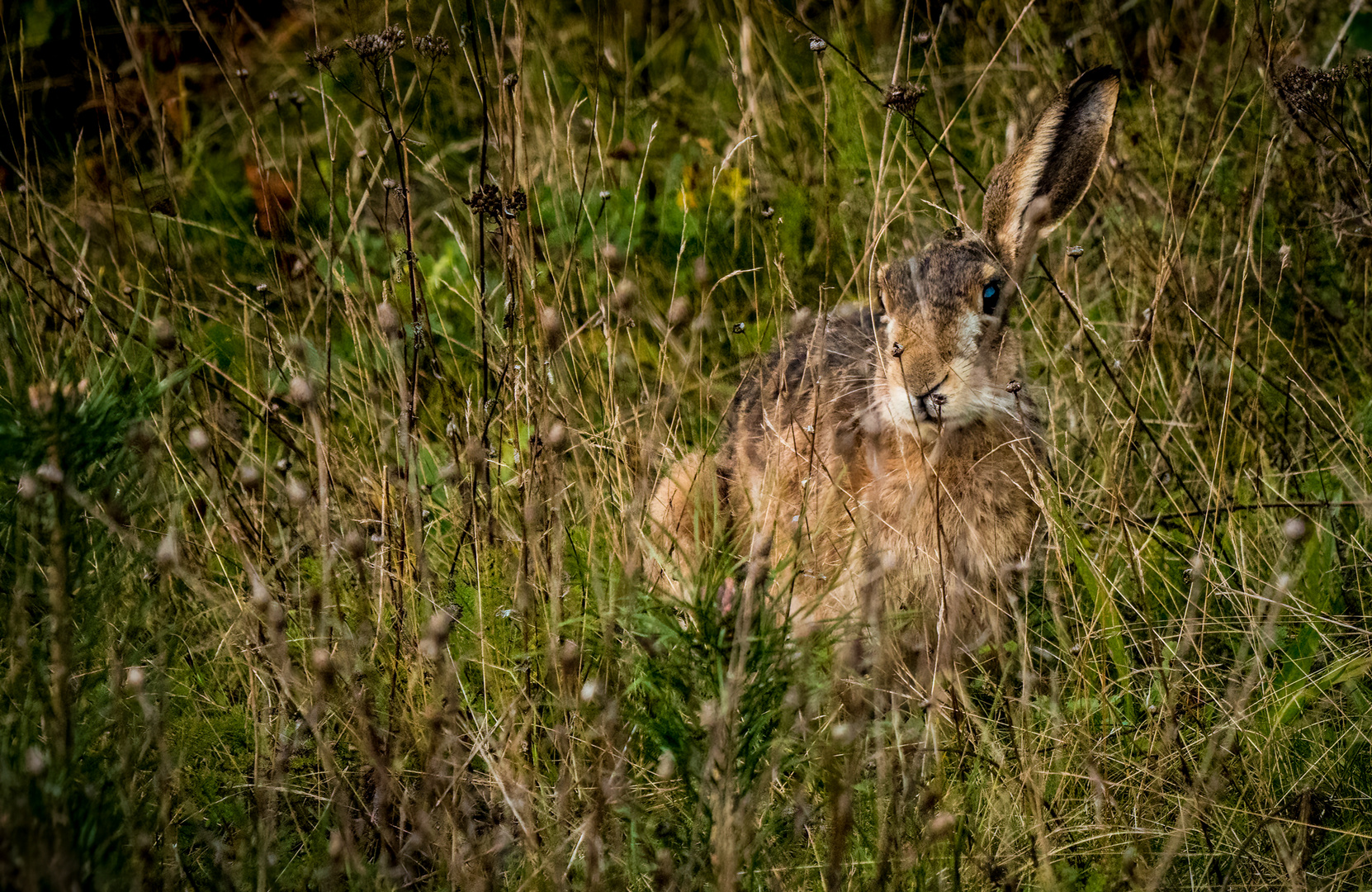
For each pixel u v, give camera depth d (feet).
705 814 16.22
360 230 32.22
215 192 33.81
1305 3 35.22
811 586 22.81
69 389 17.62
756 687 16.53
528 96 30.86
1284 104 28.27
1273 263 29.66
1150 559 23.99
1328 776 19.76
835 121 32.63
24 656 16.11
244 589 20.92
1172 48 37.37
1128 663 21.71
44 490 15.92
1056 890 16.71
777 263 27.73
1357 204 29.78
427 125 32.94
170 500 20.34
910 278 23.68
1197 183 29.19
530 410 21.21
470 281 30.63
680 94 38.22
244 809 18.12
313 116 37.70
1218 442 25.08
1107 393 27.43
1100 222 32.68
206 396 23.40
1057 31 35.65
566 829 17.21
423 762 17.16
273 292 27.63
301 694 18.54
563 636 19.88
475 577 20.75
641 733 19.38
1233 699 20.21
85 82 36.27
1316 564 23.35
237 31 37.40
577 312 29.32
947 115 35.14
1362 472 25.05
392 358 21.24
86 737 15.71
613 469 23.20
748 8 36.52
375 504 22.68
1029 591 23.52
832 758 16.12
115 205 29.73
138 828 15.72
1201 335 28.53
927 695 21.35
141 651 17.62
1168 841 18.53
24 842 13.53
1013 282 23.58
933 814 17.38
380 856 17.13
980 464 23.49
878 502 23.18
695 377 27.94
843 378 23.84
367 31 34.88
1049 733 20.34
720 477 25.36
